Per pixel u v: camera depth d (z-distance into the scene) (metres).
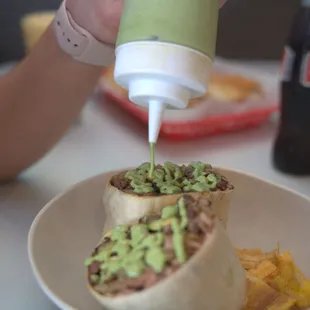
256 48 1.09
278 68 1.00
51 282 0.36
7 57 1.03
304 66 0.57
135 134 0.71
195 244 0.32
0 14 1.01
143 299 0.31
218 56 1.06
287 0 1.06
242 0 1.05
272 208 0.46
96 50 0.48
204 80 0.33
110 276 0.32
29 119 0.54
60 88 0.53
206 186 0.39
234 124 0.72
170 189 0.38
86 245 0.42
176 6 0.33
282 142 0.61
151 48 0.32
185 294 0.31
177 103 0.33
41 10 1.02
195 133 0.70
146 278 0.31
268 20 1.07
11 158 0.54
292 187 0.59
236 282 0.33
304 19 0.57
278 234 0.45
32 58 0.53
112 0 0.45
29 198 0.54
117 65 0.34
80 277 0.38
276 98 0.78
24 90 0.53
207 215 0.33
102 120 0.75
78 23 0.47
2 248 0.45
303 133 0.59
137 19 0.33
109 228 0.40
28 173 0.59
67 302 0.34
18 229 0.48
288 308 0.36
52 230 0.41
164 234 0.32
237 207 0.46
